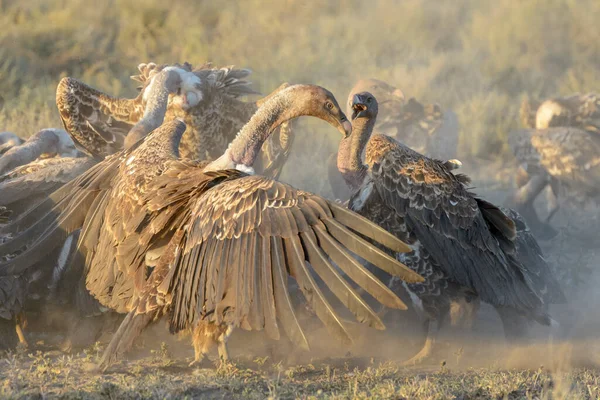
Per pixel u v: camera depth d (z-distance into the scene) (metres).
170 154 9.13
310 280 7.05
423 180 10.02
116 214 8.83
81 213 9.25
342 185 15.03
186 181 8.30
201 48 26.12
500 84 26.11
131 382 8.22
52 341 10.27
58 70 23.95
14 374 8.50
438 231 10.00
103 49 24.97
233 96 13.68
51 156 13.88
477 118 22.36
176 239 8.11
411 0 31.16
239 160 9.36
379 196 10.27
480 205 10.24
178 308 7.71
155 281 8.13
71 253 10.05
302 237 7.15
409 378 8.98
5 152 13.97
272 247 7.18
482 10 31.31
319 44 27.44
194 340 8.77
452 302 10.24
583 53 27.97
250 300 7.14
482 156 21.48
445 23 30.30
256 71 25.02
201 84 13.06
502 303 10.12
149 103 12.55
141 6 27.55
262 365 9.34
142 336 9.96
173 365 9.14
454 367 9.66
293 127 13.65
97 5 27.31
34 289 10.21
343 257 7.00
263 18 29.00
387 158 10.12
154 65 13.56
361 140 11.33
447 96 24.17
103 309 9.88
